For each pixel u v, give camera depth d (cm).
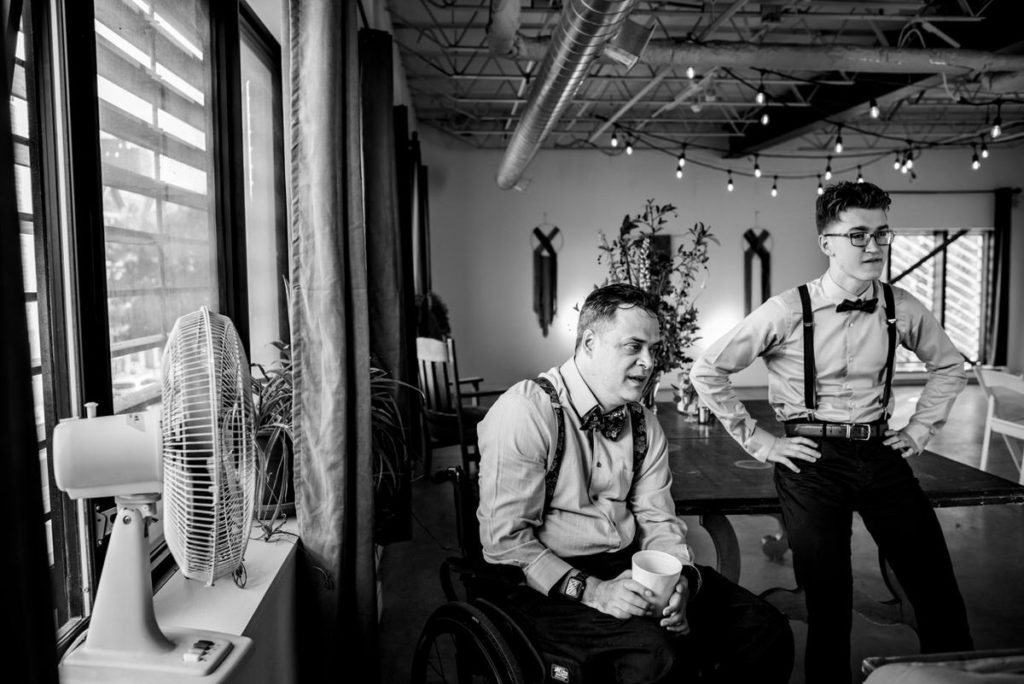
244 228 242
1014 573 346
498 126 994
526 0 597
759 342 215
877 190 200
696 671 163
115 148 166
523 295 1030
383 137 315
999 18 548
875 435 204
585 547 177
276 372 212
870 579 338
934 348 217
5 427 57
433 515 438
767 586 335
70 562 137
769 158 1045
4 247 57
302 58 186
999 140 1030
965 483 248
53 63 133
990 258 1073
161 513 173
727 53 541
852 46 540
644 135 1027
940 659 116
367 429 196
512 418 171
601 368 174
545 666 153
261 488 192
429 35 652
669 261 333
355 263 196
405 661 264
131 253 174
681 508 238
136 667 115
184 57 210
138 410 178
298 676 190
